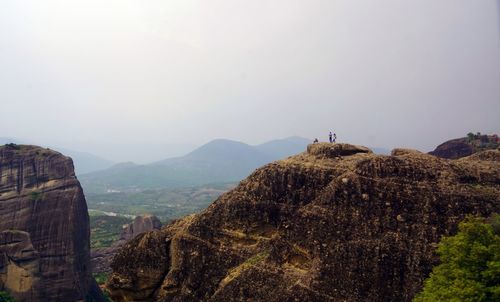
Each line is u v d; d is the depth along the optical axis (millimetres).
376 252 35969
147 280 46062
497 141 83750
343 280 35875
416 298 30281
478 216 35156
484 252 26984
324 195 41375
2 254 85250
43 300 85438
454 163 40562
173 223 50656
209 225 45906
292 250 40812
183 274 44406
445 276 28797
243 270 41219
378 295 34469
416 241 35594
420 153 42062
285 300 37031
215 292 41906
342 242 38062
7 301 79188
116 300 47562
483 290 25719
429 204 36781
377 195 38875
